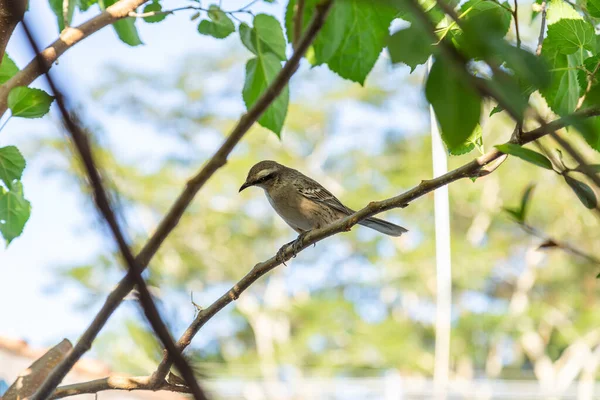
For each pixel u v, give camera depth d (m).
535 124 3.04
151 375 3.46
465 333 23.17
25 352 8.88
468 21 1.58
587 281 23.78
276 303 24.92
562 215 23.69
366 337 22.69
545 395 21.80
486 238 24.27
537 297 23.92
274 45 4.45
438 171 4.54
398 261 24.00
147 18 4.80
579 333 23.16
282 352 22.97
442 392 16.12
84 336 2.60
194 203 25.23
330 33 3.65
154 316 1.45
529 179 23.81
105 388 3.57
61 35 3.84
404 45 1.57
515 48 1.58
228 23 4.55
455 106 1.54
